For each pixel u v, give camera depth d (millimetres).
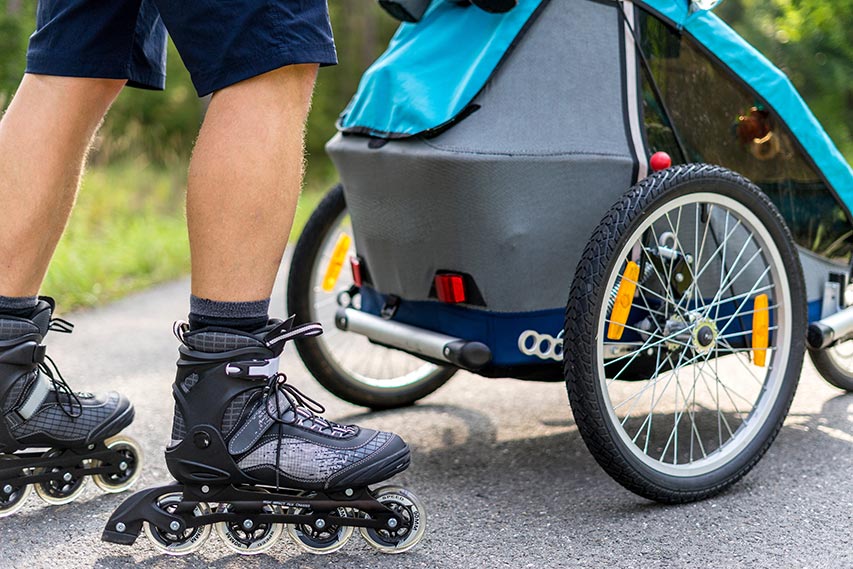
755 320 2158
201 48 1572
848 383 2791
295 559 1734
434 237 2104
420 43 2217
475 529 1894
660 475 1966
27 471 1938
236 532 1722
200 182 1582
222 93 1594
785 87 2270
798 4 11109
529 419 2660
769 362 2193
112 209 7027
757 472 2195
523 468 2268
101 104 1820
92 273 5031
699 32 2170
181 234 6426
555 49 2047
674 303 2084
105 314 4398
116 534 1669
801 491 2064
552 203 2014
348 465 1688
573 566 1716
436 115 2023
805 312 2195
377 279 2344
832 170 2352
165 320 4254
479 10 2154
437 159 1981
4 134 1738
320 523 1712
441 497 2082
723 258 2160
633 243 1950
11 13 7199
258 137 1575
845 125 14047
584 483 2154
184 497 1669
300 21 1570
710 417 2615
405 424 2641
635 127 2082
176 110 14219
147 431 2549
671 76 2154
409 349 2252
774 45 13648
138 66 1856
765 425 2131
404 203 2121
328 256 2676
